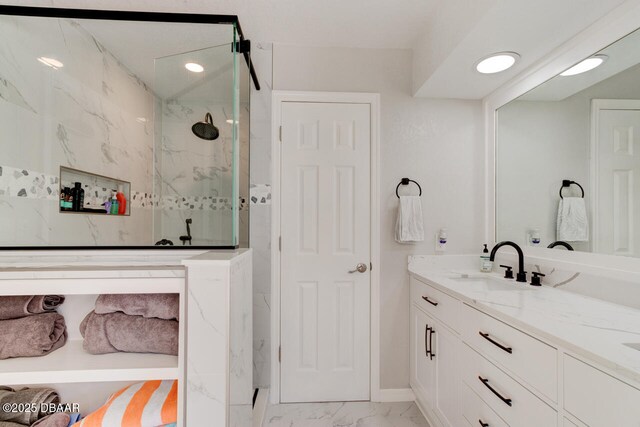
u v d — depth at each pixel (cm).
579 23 121
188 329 94
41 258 114
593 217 125
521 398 94
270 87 189
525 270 161
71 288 95
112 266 97
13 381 93
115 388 120
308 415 174
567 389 77
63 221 142
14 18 132
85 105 156
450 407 140
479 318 117
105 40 155
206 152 146
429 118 194
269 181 187
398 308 192
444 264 192
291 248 189
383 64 193
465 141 192
